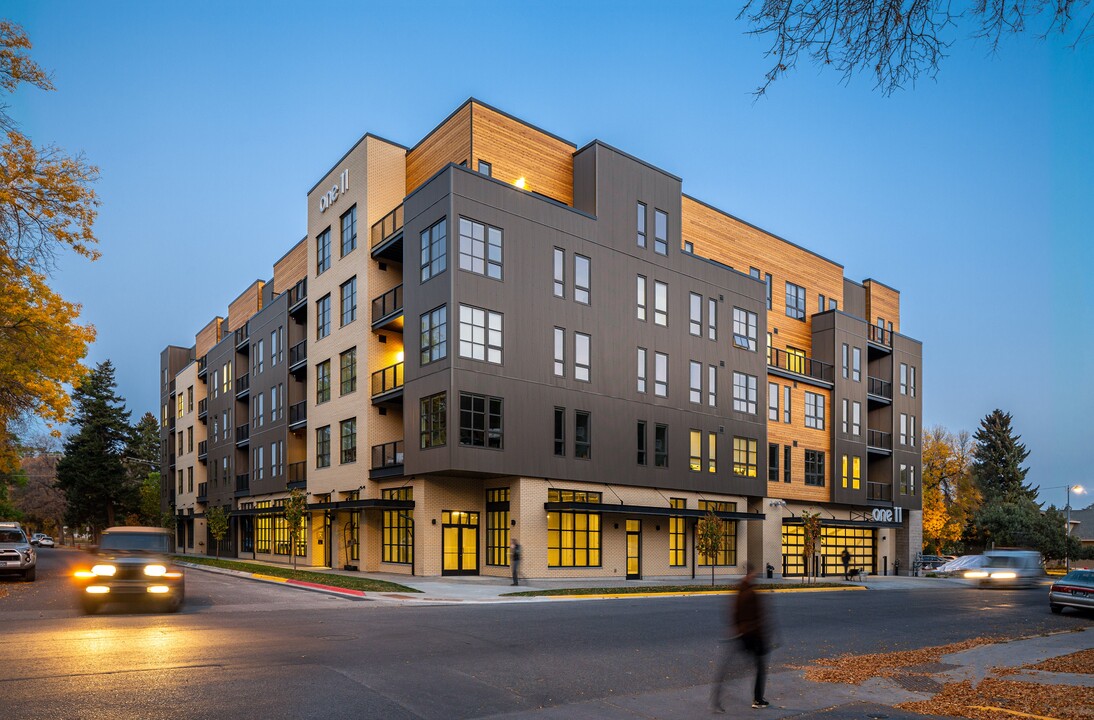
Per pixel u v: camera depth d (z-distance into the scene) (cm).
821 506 4778
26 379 2628
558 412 3312
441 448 2995
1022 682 1215
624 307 3641
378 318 3603
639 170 3800
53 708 891
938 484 7188
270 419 4722
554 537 3269
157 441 10112
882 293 5706
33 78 2212
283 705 938
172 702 931
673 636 1617
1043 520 7119
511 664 1247
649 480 3644
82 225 2384
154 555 1897
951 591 3478
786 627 1875
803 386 4734
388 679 1097
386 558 3488
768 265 4784
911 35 772
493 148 3409
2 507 7725
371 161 3678
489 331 3116
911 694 1123
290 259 4741
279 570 3312
